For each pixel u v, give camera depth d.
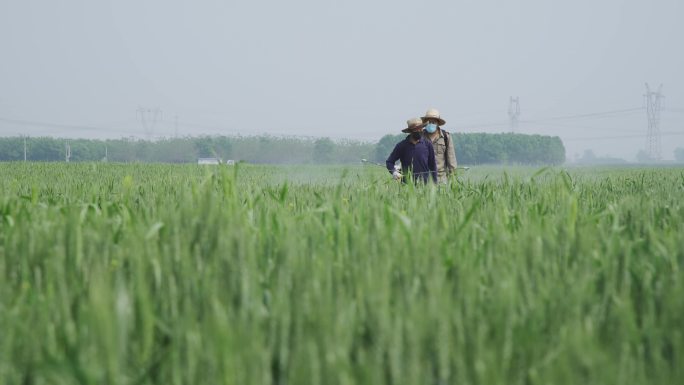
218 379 4.22
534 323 5.19
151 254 6.87
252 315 5.12
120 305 4.47
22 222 9.70
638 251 8.60
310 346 4.14
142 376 4.54
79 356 4.18
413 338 4.29
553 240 8.02
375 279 5.52
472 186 21.06
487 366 4.22
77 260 7.06
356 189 18.84
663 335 5.09
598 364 4.23
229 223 7.70
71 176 39.84
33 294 6.15
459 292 5.66
